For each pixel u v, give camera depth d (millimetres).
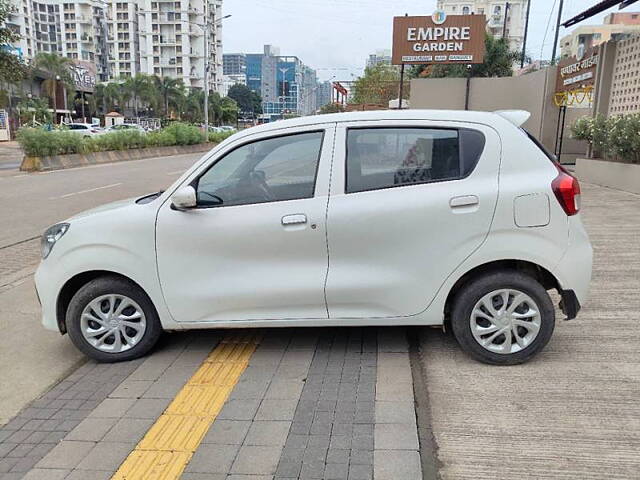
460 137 3900
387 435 3176
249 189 4047
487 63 33750
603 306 5125
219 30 138875
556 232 3783
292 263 3982
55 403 3717
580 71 16844
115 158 27562
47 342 4758
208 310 4098
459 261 3844
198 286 4070
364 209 3869
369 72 52875
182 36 126562
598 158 14805
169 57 128625
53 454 3127
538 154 3885
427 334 4621
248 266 4020
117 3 144000
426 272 3889
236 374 4020
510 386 3693
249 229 3965
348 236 3896
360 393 3672
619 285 5707
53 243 4219
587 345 4293
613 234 7980
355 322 4031
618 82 14508
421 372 3949
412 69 40094
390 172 3928
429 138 3920
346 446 3086
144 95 85312
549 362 4023
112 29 146125
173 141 35406
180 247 4039
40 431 3377
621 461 2889
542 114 20094
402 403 3521
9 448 3207
